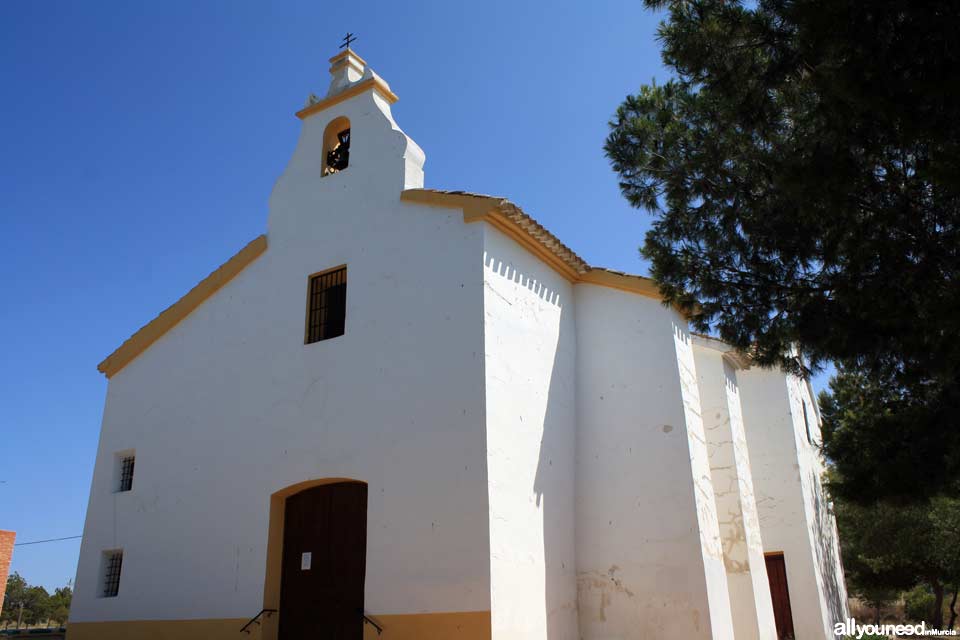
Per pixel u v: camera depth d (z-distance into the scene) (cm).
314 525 1062
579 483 1144
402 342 1053
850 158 618
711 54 714
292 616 1035
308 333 1166
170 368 1298
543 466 1060
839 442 842
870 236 676
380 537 977
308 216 1238
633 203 859
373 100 1250
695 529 1045
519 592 936
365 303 1112
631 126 852
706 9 716
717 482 1273
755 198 784
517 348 1056
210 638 1066
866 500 788
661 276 843
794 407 1603
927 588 3036
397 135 1187
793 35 640
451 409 978
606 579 1077
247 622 1038
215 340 1259
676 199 831
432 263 1068
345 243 1172
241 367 1208
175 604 1125
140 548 1203
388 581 949
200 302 1305
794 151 695
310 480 1062
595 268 1236
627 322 1196
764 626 1193
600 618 1063
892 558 2103
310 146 1302
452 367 997
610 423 1155
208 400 1225
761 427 1563
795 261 759
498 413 977
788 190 641
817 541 1556
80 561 1264
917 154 627
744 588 1188
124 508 1250
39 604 5166
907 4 515
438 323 1030
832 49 575
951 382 697
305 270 1202
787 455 1525
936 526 1947
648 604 1041
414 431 998
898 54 530
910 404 806
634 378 1159
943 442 725
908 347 673
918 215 656
